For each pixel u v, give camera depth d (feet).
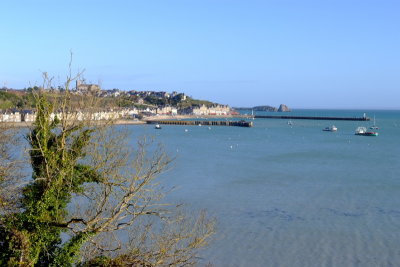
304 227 116.98
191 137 499.92
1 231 49.47
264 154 308.81
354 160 271.08
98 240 58.49
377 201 148.05
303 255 97.09
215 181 184.85
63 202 53.42
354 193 161.68
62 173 50.21
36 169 53.26
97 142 53.72
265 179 192.34
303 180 190.70
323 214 130.62
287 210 134.82
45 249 50.03
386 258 95.50
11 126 68.95
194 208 133.80
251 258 94.38
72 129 52.42
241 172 213.46
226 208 135.64
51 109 53.01
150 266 50.52
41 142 52.01
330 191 165.37
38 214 50.65
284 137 506.07
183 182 179.63
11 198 54.13
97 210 56.03
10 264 46.42
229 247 100.27
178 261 53.47
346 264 92.32
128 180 54.03
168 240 54.44
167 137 496.64
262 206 139.54
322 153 316.40
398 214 130.62
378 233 112.27
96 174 53.01
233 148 358.84
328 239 107.65
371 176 202.80
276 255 96.48
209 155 298.15
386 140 457.68
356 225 119.24
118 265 49.83
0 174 56.59
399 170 223.92
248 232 111.45
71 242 50.78
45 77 68.13
